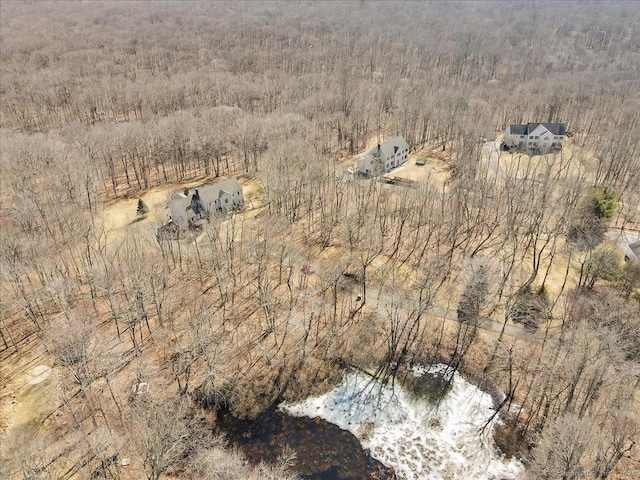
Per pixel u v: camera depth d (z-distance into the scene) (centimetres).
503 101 14925
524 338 6231
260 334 6425
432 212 8050
